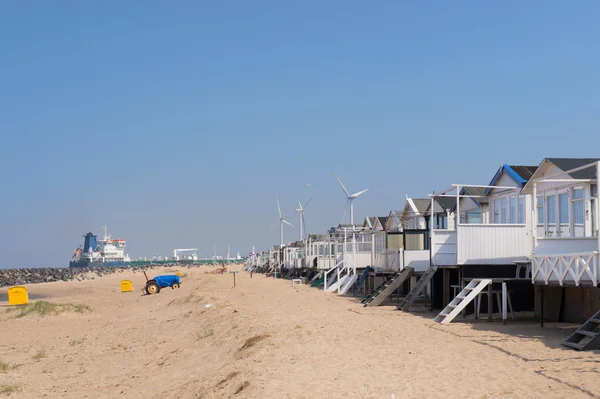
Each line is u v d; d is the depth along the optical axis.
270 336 17.19
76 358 20.09
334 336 16.86
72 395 14.92
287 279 65.88
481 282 19.92
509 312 21.81
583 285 15.61
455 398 9.81
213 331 21.86
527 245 22.75
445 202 34.44
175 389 14.27
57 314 33.81
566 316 19.67
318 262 50.69
